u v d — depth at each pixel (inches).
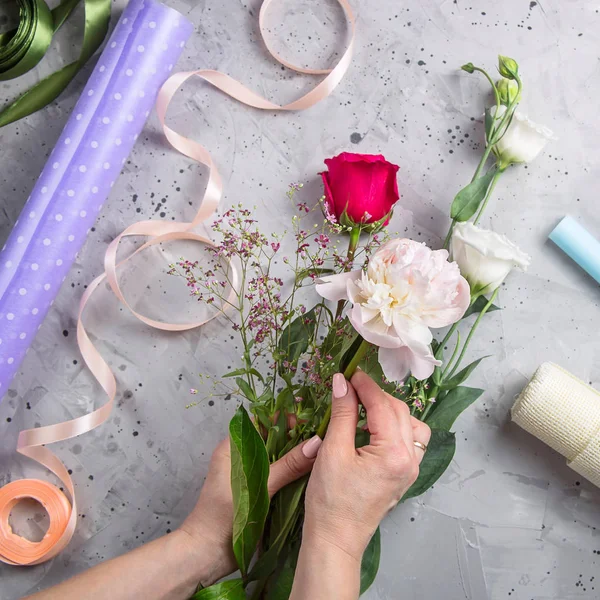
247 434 27.5
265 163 35.3
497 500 34.5
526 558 34.3
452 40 34.8
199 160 35.3
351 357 29.9
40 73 36.2
